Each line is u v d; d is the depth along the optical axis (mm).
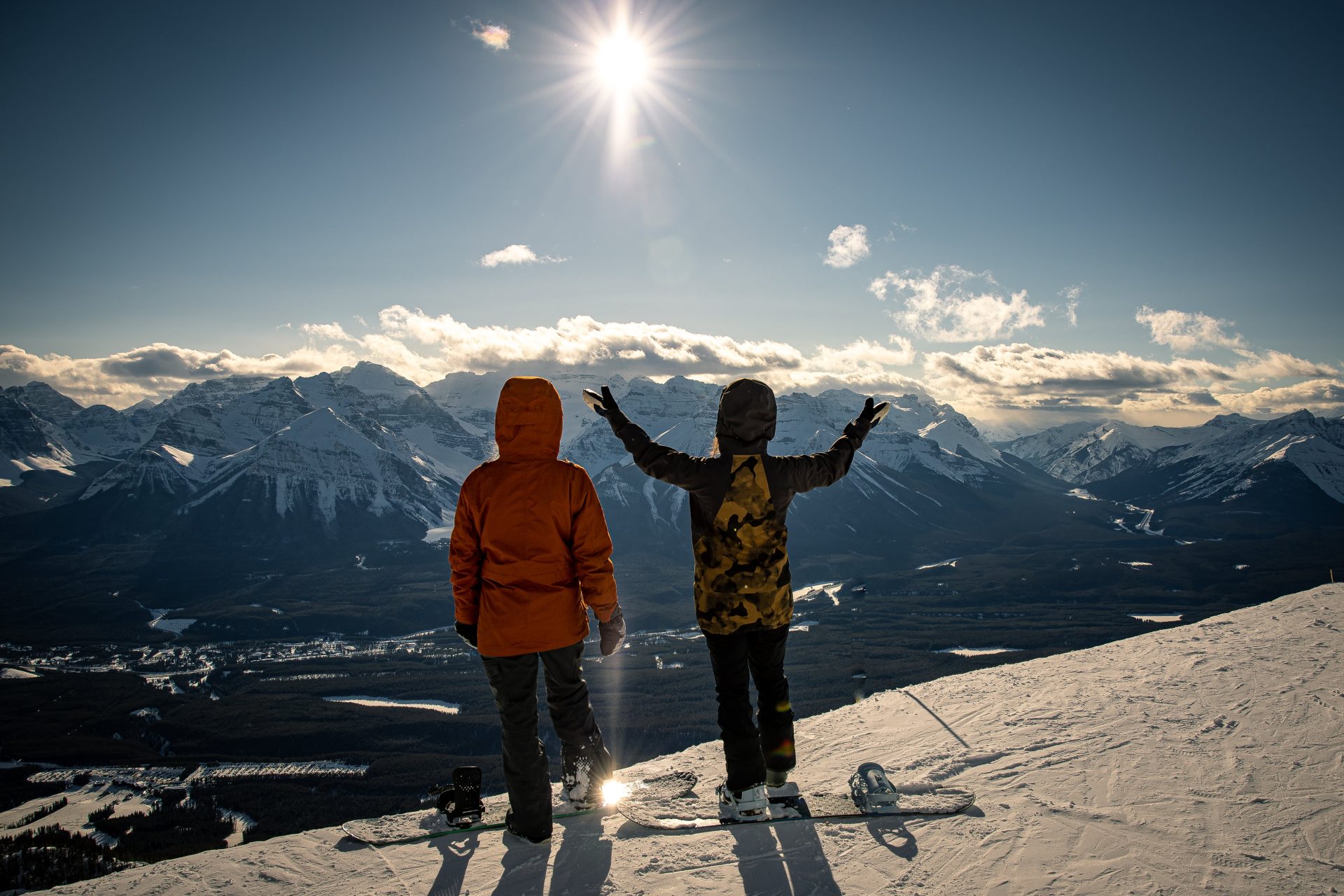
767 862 3217
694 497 3814
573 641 3812
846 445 3867
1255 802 3555
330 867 3379
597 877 3156
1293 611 7969
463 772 3869
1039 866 3074
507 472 3811
